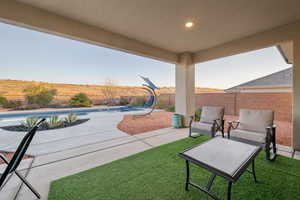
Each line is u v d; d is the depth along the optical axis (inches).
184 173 72.4
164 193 57.4
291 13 92.4
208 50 163.9
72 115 231.8
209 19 102.0
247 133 93.7
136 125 199.6
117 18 102.3
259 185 61.1
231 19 101.4
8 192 57.9
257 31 119.8
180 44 151.4
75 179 67.0
